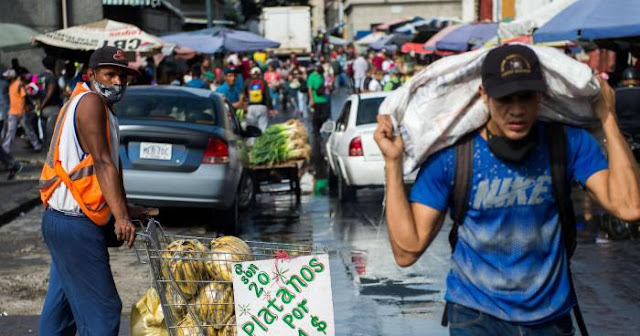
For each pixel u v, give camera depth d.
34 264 9.30
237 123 12.97
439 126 3.50
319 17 116.00
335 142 14.71
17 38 24.25
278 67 47.00
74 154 4.80
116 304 4.88
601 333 6.63
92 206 4.80
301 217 12.86
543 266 3.58
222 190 10.97
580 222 11.68
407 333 6.70
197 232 11.31
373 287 8.22
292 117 37.97
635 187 3.51
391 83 27.12
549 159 3.53
